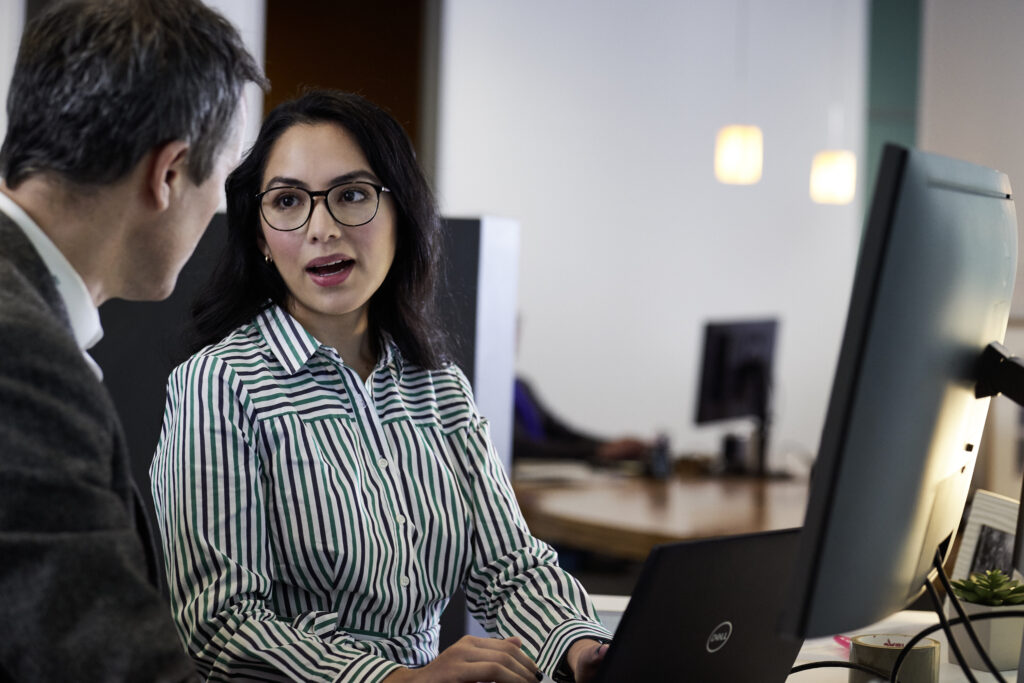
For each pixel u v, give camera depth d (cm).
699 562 115
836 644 167
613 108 715
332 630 142
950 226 95
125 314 200
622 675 117
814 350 793
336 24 649
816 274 793
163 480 146
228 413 146
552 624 151
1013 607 148
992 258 107
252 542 142
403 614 151
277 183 151
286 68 643
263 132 155
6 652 88
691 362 751
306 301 152
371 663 132
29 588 87
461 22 665
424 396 164
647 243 732
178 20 104
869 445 89
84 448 90
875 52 793
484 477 163
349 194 151
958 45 480
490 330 208
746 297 769
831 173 732
